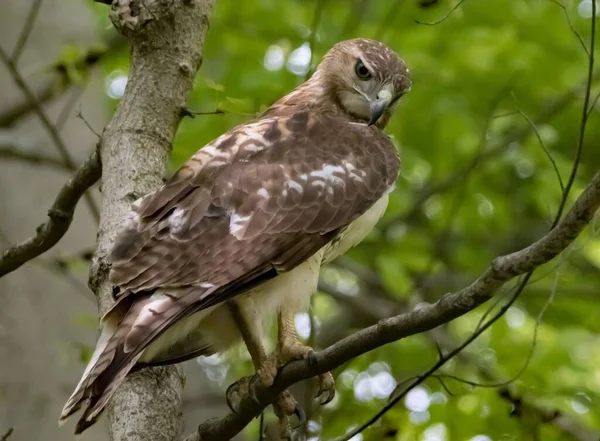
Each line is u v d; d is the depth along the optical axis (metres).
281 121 8.44
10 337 12.38
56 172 13.34
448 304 6.34
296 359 7.23
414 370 14.06
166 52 8.17
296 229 7.76
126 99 8.13
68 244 12.61
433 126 16.36
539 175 16.00
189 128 14.49
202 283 7.20
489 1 15.94
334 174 8.14
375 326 6.57
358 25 14.89
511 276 6.21
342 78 9.65
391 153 8.59
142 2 8.11
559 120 17.42
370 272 16.08
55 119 13.59
